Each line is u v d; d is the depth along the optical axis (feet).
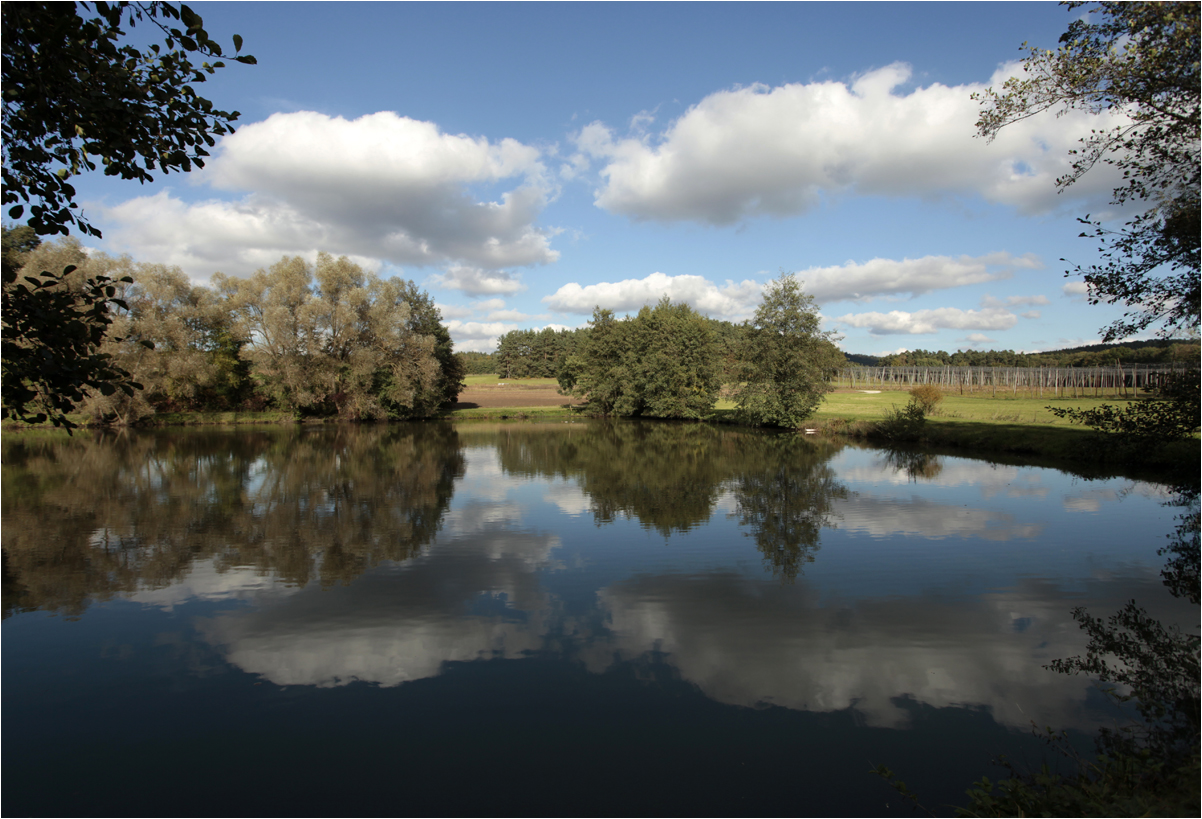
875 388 282.36
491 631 32.65
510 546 48.55
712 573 41.60
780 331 135.23
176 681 27.50
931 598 36.52
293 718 24.57
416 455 102.22
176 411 154.30
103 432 133.49
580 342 257.55
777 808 18.98
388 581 40.47
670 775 20.76
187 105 14.97
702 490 70.33
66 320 13.25
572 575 41.50
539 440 126.41
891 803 19.10
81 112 13.82
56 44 12.84
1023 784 18.69
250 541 50.03
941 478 74.59
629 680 27.30
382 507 62.69
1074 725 23.06
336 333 151.33
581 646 30.73
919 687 26.25
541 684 27.04
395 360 157.48
